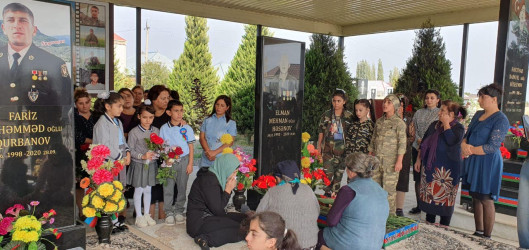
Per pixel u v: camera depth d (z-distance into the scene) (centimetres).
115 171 409
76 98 504
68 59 372
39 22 352
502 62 612
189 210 425
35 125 357
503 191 538
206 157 572
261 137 580
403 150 504
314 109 1063
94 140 441
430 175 513
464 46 948
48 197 368
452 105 499
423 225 507
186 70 1501
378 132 525
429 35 938
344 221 340
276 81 595
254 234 223
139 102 659
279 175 356
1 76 336
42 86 358
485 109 481
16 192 350
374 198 335
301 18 1071
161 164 481
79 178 486
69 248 379
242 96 1406
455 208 566
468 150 474
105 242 412
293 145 633
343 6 930
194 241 420
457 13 936
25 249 329
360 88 1253
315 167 569
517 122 656
